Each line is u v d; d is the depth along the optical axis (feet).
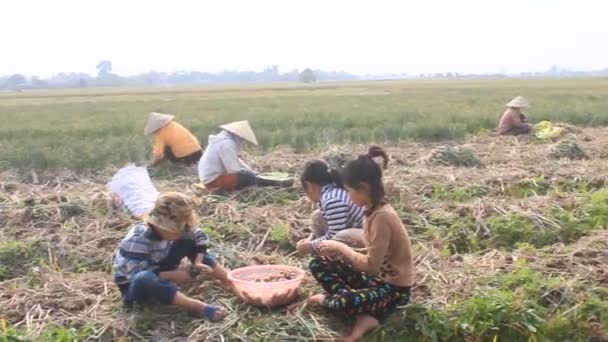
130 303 18.93
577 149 41.22
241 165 31.96
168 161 37.70
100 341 17.67
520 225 25.68
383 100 122.11
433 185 31.35
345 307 17.87
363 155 17.90
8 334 17.25
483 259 22.62
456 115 64.85
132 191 28.12
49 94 238.07
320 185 20.95
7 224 26.94
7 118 85.61
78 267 22.91
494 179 32.71
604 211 26.71
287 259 23.35
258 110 95.14
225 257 22.95
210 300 19.56
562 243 24.12
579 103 90.43
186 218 18.81
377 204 17.70
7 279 22.15
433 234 25.45
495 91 164.66
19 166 38.70
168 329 18.01
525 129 50.55
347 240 20.15
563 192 31.14
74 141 49.85
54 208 27.96
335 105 106.22
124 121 74.33
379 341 17.76
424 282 20.52
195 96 179.01
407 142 49.08
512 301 18.47
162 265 20.04
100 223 26.48
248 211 27.96
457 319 17.99
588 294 19.07
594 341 17.80
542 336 17.79
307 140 48.14
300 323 18.15
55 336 17.39
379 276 18.34
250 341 17.51
